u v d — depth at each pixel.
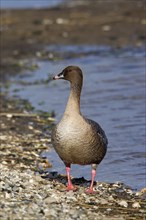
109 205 11.26
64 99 22.50
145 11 40.59
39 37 36.44
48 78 26.56
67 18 41.06
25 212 10.12
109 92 22.70
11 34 37.41
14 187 11.62
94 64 28.81
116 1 46.84
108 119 19.00
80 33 36.69
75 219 10.04
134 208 11.16
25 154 15.33
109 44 33.62
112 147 16.16
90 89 23.36
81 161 12.08
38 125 18.67
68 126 11.80
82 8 45.16
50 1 53.75
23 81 26.39
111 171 14.24
